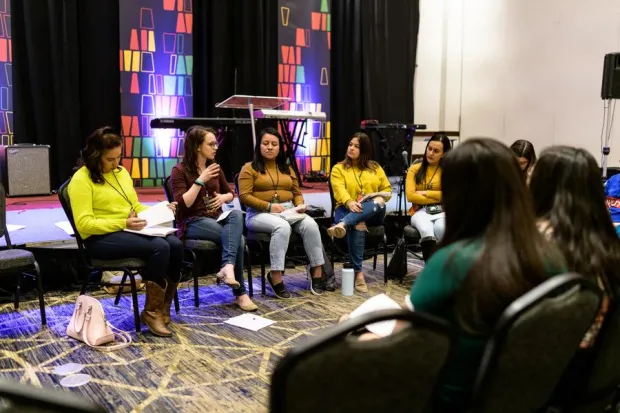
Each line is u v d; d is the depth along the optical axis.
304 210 3.69
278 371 0.95
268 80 7.00
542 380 1.29
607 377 1.45
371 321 1.01
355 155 3.94
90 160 2.86
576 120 6.61
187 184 3.38
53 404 0.83
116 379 2.35
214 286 3.81
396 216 4.70
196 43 6.67
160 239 2.86
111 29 6.13
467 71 7.82
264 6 6.90
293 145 6.87
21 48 5.70
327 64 7.36
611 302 1.37
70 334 2.80
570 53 6.61
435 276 1.22
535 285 1.22
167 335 2.84
